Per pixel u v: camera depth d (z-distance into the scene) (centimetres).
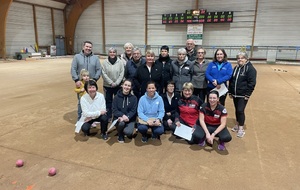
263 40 1490
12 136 331
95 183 221
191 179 229
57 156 274
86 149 294
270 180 228
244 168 250
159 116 318
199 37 1598
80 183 221
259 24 1475
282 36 1443
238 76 331
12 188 212
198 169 247
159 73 353
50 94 595
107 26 1872
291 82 798
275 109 476
